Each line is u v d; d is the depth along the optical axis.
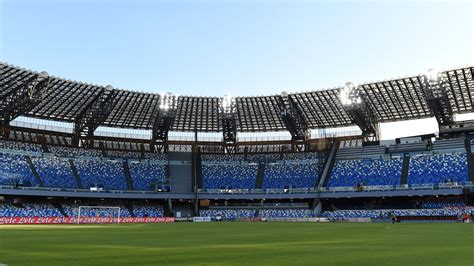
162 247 18.92
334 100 79.56
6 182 70.56
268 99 82.50
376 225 51.41
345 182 82.19
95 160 85.38
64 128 84.44
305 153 91.81
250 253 15.60
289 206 84.06
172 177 89.06
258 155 93.88
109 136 89.00
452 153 78.19
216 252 16.11
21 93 69.25
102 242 22.77
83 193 76.81
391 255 14.71
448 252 15.72
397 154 83.31
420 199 76.88
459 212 65.88
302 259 13.48
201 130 94.12
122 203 84.12
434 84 67.75
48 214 72.06
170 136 93.69
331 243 21.03
